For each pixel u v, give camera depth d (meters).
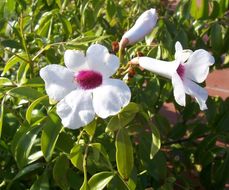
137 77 0.25
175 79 0.16
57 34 0.29
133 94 0.24
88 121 0.16
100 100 0.16
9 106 0.23
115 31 0.32
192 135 0.29
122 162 0.18
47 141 0.18
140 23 0.19
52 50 0.25
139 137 0.23
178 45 0.17
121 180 0.20
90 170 0.20
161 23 0.28
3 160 0.23
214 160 0.28
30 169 0.20
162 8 0.40
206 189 0.28
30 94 0.19
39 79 0.21
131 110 0.18
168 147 0.31
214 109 0.27
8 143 0.23
